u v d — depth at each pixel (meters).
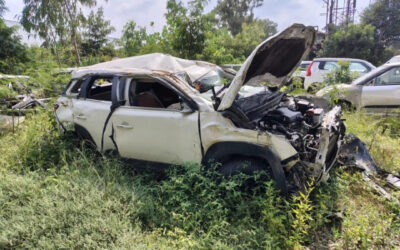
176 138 3.07
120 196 2.91
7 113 5.39
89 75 3.82
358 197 3.22
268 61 3.17
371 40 19.56
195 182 2.96
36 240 2.33
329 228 2.74
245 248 2.33
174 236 2.48
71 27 15.04
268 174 2.77
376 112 5.88
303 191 2.77
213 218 2.64
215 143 2.88
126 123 3.35
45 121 4.81
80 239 2.33
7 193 2.97
